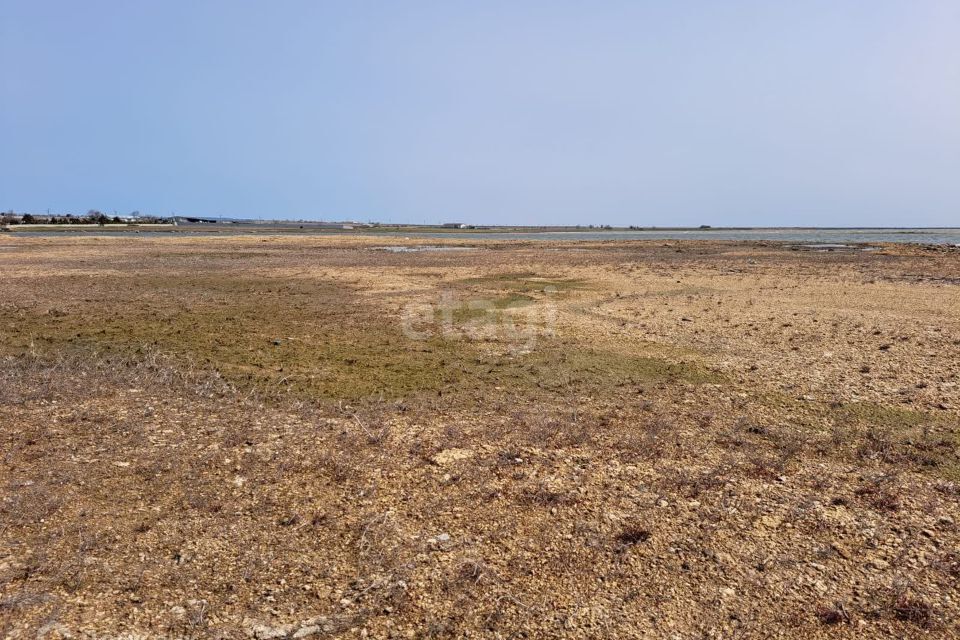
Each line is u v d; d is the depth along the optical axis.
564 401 8.14
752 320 14.12
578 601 3.94
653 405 7.94
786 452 6.34
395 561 4.30
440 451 6.24
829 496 5.38
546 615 3.80
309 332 12.98
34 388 7.99
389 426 7.00
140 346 11.45
